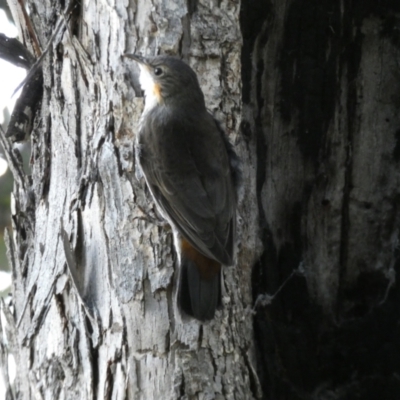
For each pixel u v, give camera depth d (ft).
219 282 30.78
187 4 33.01
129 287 31.37
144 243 31.63
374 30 39.32
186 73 32.73
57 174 35.83
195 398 30.37
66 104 34.99
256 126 38.78
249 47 38.40
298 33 38.91
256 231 37.22
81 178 33.42
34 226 38.17
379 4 39.17
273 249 39.19
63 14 34.30
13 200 38.99
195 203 32.01
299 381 39.17
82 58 33.63
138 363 31.01
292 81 39.09
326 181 39.60
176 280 31.27
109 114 32.73
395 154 39.86
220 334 31.24
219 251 30.27
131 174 32.35
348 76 39.45
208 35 33.06
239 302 32.71
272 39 38.73
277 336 38.99
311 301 39.70
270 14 38.47
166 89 33.17
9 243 38.93
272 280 39.14
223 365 31.07
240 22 37.83
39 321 34.73
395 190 39.86
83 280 32.96
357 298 40.14
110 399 31.48
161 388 30.58
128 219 31.96
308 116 39.32
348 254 39.99
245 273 34.24
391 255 40.04
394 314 39.99
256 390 32.35
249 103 38.50
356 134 39.73
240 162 34.19
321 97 39.34
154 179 32.27
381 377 39.73
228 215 32.35
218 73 33.37
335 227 39.81
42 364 34.50
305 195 39.55
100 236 32.60
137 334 31.14
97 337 32.27
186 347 30.73
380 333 39.93
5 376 37.55
